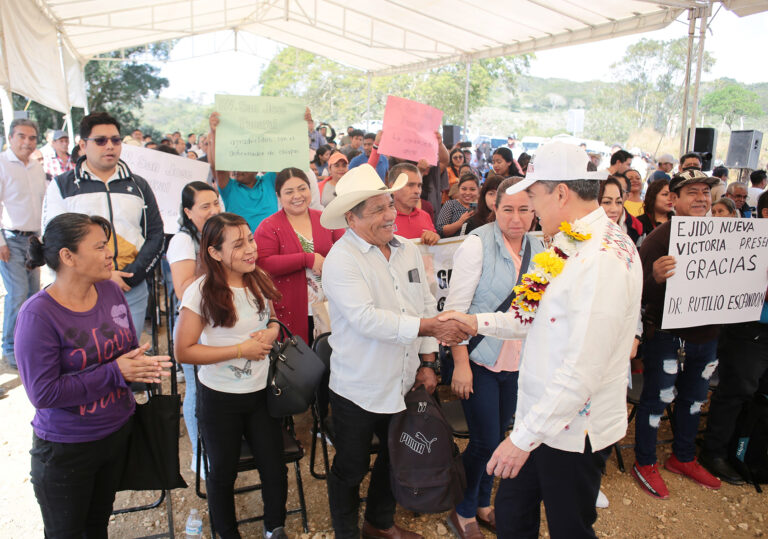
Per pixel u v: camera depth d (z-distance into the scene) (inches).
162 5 487.2
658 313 132.6
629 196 231.9
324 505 128.3
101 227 85.3
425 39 545.3
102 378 85.2
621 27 350.0
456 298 107.8
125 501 129.0
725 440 144.1
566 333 73.4
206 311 97.2
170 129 3211.1
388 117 199.6
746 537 122.4
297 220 147.3
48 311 81.9
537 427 71.3
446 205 204.8
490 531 120.1
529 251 106.7
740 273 127.7
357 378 98.1
